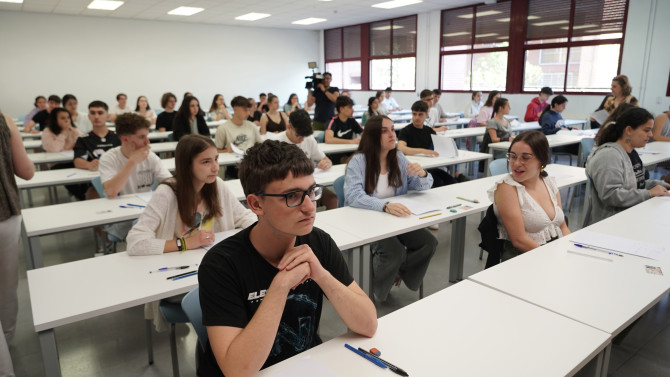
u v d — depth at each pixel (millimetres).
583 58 7758
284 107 10242
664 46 6727
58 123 4660
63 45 9781
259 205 1011
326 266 1188
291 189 974
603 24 7387
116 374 1979
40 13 9422
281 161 967
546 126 5723
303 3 8789
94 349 2174
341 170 3551
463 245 2826
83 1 8242
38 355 2119
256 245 1077
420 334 1183
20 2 8188
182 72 11359
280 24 11844
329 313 2490
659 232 2021
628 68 7176
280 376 1013
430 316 1277
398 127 7051
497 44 9000
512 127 6297
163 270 1649
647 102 7027
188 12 9680
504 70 8992
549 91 7395
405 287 2842
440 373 1017
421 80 10633
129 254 1793
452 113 9141
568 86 8062
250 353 935
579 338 1159
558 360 1065
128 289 1502
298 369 1039
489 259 2154
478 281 1509
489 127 5223
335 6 9180
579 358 1074
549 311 1303
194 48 11422
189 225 1898
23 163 1951
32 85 9602
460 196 2768
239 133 4578
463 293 1423
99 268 1671
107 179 2596
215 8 9219
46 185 3191
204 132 5262
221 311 1002
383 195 2727
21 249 3418
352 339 1168
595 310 1305
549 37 8133
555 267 1627
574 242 1886
